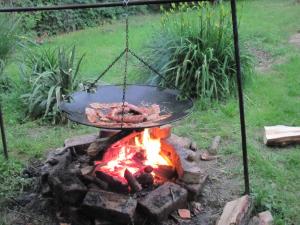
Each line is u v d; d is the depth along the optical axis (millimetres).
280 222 2725
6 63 5434
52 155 3320
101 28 8945
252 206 2828
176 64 4918
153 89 3229
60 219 2787
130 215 2547
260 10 9672
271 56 6316
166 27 5418
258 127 4152
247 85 5098
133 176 2832
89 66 6203
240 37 5391
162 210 2635
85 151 3293
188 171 2918
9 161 3520
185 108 2811
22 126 4367
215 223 2693
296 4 10109
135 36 7922
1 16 5578
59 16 8555
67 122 4398
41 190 3043
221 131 4082
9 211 2920
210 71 4863
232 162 3506
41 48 6500
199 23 5227
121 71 5957
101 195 2674
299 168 3381
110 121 2631
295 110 4453
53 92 4523
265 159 3514
